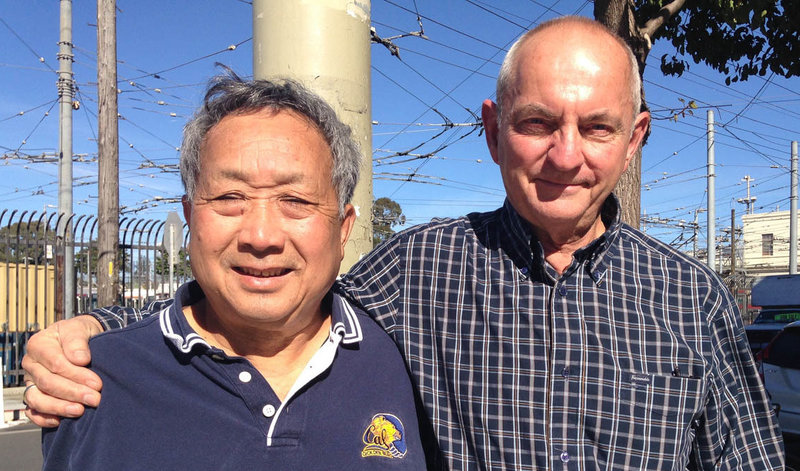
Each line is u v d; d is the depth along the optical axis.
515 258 1.78
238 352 1.63
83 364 1.47
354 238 2.63
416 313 1.83
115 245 8.91
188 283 1.71
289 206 1.48
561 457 1.62
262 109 1.51
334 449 1.49
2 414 8.03
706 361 1.69
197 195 1.51
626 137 1.68
